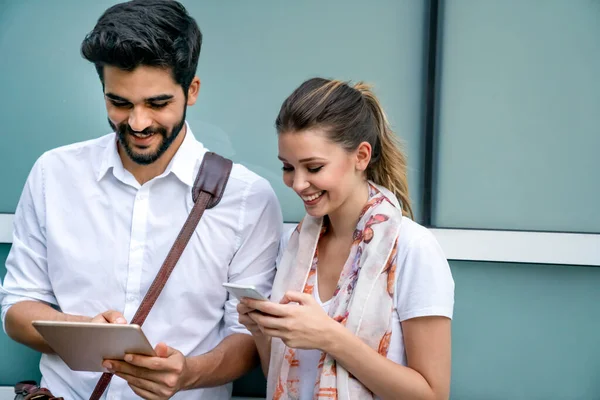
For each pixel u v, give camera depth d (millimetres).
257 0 2346
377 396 1704
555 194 2328
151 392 1715
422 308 1631
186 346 1951
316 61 2354
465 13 2305
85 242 1935
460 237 2303
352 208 1783
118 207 1932
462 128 2330
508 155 2326
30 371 2443
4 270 2441
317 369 1735
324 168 1654
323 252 1850
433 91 2330
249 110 2375
